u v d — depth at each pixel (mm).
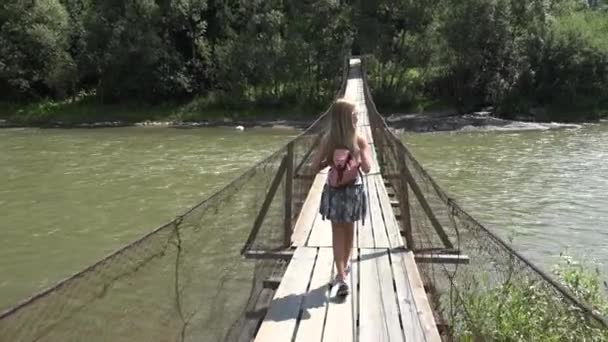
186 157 25422
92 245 12578
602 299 6703
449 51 43250
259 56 43469
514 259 3674
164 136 34031
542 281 3314
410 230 6695
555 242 12523
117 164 23578
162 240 3607
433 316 4629
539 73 41281
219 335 4723
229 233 5289
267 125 39531
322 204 4855
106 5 44844
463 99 42812
